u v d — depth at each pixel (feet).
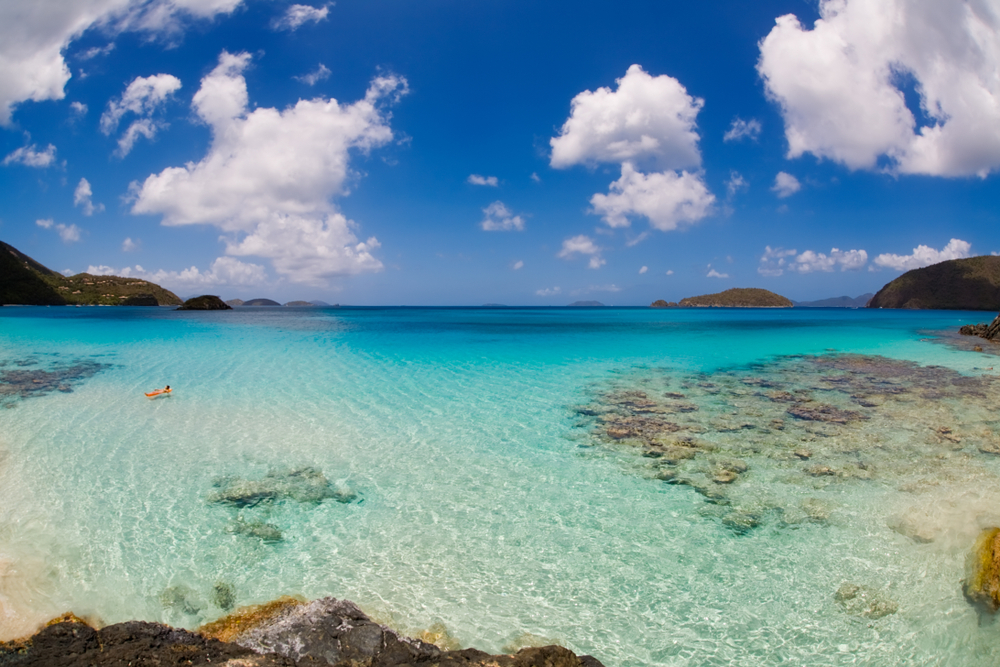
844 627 16.49
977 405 45.09
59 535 21.50
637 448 33.53
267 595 17.88
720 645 15.85
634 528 22.85
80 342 91.97
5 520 22.66
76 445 32.89
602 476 28.86
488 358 75.36
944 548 20.85
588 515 24.12
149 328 131.13
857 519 23.44
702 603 17.75
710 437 35.83
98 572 18.90
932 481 27.76
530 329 148.05
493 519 23.71
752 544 21.40
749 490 26.81
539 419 40.37
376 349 87.56
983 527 22.48
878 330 143.43
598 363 70.69
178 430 36.50
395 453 32.42
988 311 389.39
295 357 75.36
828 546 21.18
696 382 55.88
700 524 23.20
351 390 50.65
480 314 319.27
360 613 16.07
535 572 19.56
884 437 35.68
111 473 28.32
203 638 14.87
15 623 15.70
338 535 22.11
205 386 51.93
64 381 53.42
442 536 22.15
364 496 26.05
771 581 18.89
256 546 21.09
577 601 17.87
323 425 38.32
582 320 219.82
